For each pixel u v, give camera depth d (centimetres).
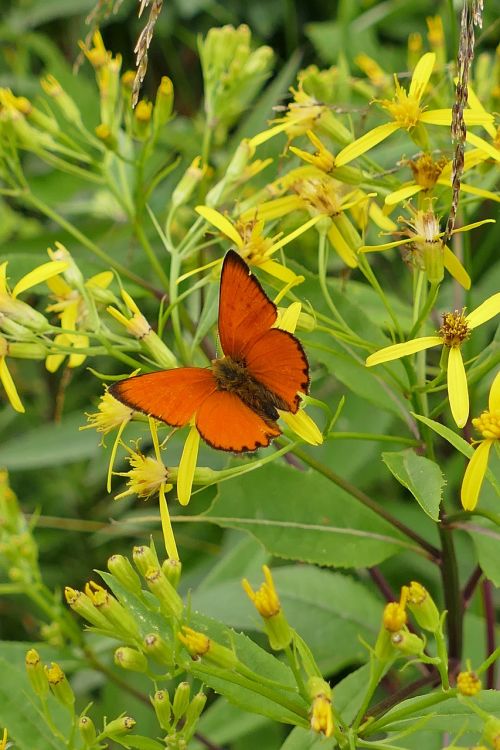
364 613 64
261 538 61
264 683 57
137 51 58
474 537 60
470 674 56
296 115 61
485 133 63
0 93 64
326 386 68
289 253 69
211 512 61
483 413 57
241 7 84
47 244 68
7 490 64
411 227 59
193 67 87
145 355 62
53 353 60
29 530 64
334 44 72
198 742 65
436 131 64
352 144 60
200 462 67
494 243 69
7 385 60
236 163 62
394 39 79
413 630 63
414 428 61
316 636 64
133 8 82
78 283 61
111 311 60
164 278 64
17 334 60
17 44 82
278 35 84
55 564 73
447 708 57
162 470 58
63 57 87
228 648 58
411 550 61
